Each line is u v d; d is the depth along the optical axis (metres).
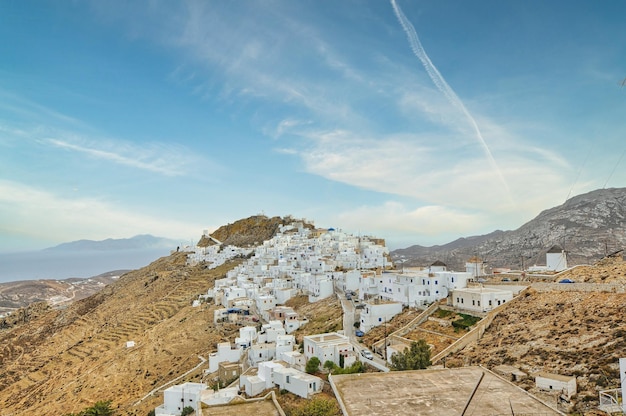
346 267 180.00
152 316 190.50
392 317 106.50
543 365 63.44
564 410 51.44
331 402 63.69
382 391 44.88
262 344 108.81
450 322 92.00
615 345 61.53
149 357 138.62
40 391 139.88
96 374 136.75
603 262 113.31
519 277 113.31
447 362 73.50
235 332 140.38
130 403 110.81
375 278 129.75
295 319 129.88
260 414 47.41
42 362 169.38
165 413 93.75
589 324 70.62
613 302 74.88
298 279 171.50
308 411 61.53
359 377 49.28
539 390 56.44
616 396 50.62
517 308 86.44
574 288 86.00
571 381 54.91
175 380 117.12
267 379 86.06
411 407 40.81
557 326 73.94
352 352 87.19
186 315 172.12
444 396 43.41
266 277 192.88
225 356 113.19
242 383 91.31
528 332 75.56
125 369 134.75
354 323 111.25
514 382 60.22
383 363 80.31
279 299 160.50
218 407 49.84
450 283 105.75
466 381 47.62
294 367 88.75
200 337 144.25
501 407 40.72
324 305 139.50
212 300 187.38
